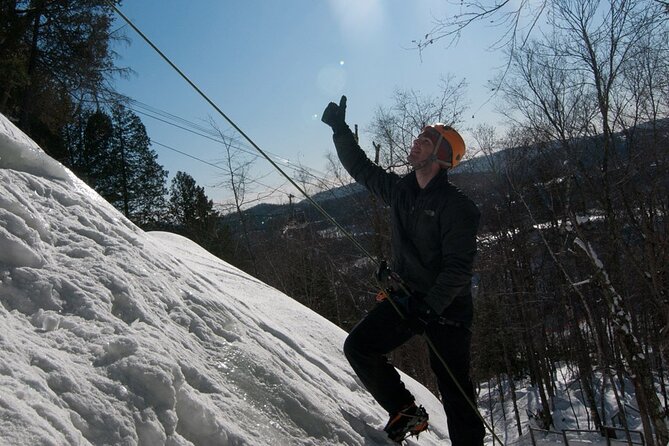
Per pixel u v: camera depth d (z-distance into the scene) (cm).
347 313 2519
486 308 2359
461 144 291
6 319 182
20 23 1659
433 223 285
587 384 2153
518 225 2133
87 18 1747
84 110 2188
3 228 218
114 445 159
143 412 175
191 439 188
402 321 296
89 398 166
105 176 3384
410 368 2259
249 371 250
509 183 1880
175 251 539
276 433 226
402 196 301
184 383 200
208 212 3306
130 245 286
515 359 3181
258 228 2770
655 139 1192
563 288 1864
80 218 281
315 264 2497
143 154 3556
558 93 1266
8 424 132
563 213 1503
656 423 1222
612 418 2092
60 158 2359
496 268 2291
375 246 1845
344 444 258
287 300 532
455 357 291
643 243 1371
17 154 300
